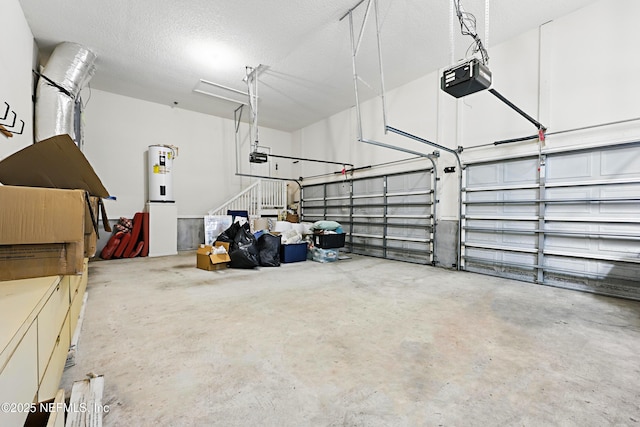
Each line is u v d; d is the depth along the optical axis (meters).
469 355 1.94
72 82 4.16
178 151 7.06
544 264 3.90
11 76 2.96
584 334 2.27
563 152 3.75
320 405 1.44
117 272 4.48
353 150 6.92
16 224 1.21
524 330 2.34
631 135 3.28
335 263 5.43
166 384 1.60
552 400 1.48
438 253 5.15
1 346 0.62
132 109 6.42
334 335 2.24
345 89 5.99
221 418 1.35
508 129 4.27
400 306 2.92
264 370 1.75
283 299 3.14
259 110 7.21
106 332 2.27
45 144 1.49
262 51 4.57
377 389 1.57
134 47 4.43
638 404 1.45
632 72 3.28
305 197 8.54
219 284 3.77
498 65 4.36
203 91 6.08
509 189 4.26
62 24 3.83
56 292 1.27
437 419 1.35
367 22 3.87
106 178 6.10
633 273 3.24
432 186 5.25
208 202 7.53
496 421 1.34
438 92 5.14
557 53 3.80
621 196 3.32
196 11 3.65
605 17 3.44
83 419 1.23
